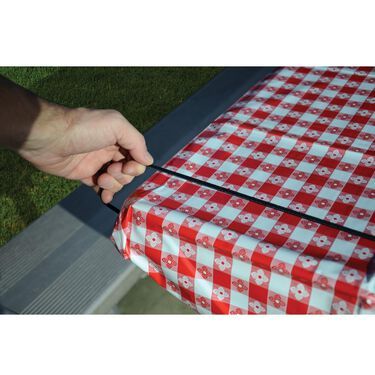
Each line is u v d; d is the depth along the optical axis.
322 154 1.67
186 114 3.32
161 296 2.61
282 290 1.33
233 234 1.38
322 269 1.27
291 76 2.12
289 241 1.37
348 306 1.25
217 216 1.47
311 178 1.58
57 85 3.91
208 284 1.46
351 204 1.47
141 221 1.51
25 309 2.22
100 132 1.55
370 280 1.23
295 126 1.82
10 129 1.42
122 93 3.79
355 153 1.64
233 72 3.71
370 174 1.57
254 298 1.40
